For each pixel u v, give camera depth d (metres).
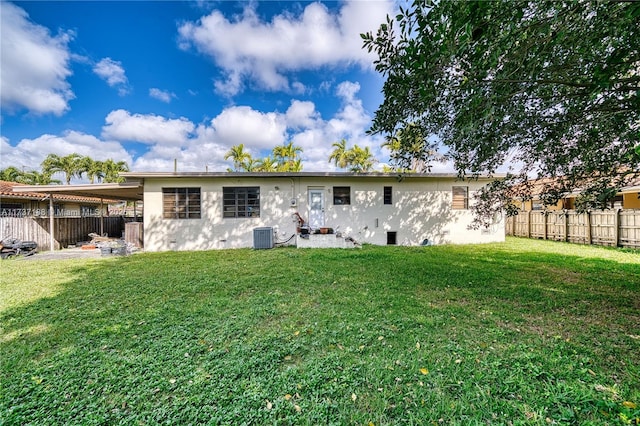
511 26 2.20
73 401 2.08
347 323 3.36
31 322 3.55
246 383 2.25
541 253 8.50
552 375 2.27
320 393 2.12
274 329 3.25
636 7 2.00
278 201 10.62
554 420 1.82
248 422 1.85
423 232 11.15
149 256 8.68
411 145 4.27
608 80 2.48
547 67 3.00
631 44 2.50
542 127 4.15
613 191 3.44
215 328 3.29
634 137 3.08
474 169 5.26
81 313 3.83
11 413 1.95
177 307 4.01
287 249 9.48
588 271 6.05
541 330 3.15
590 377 2.24
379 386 2.20
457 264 6.86
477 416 1.87
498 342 2.86
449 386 2.18
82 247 11.09
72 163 22.92
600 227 10.11
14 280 5.69
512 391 2.10
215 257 8.21
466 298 4.29
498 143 4.20
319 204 10.84
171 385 2.23
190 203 10.32
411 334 3.06
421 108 3.40
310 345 2.85
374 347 2.79
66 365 2.55
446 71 2.85
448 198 11.27
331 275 5.73
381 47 3.08
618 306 3.89
